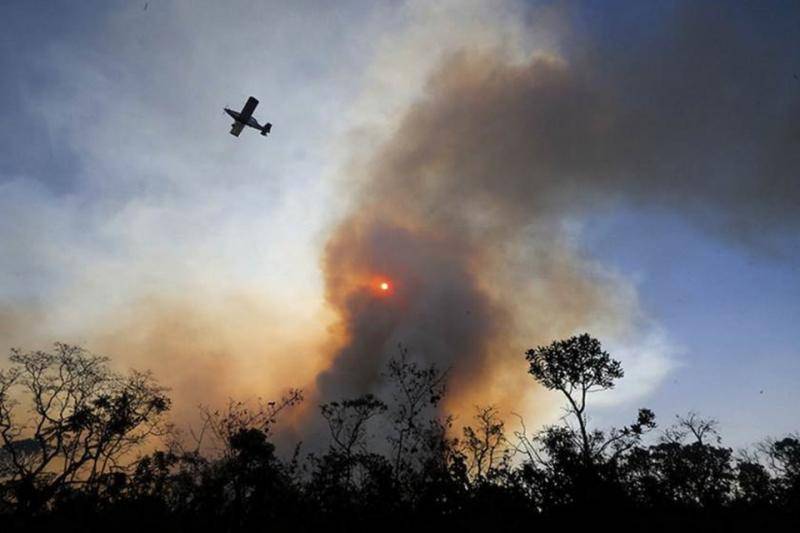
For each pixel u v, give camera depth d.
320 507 24.06
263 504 24.47
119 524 23.00
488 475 23.47
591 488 20.27
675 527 20.28
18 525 22.25
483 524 21.25
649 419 26.06
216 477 25.42
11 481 23.50
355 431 29.11
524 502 21.53
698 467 28.34
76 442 26.11
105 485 24.61
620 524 19.53
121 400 28.03
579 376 31.25
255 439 26.36
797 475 23.69
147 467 25.81
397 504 23.38
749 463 29.39
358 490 24.59
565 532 19.55
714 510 22.27
